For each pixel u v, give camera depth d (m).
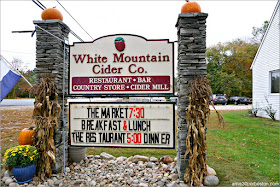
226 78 24.78
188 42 3.38
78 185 3.32
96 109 3.84
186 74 3.37
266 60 9.45
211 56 27.27
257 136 6.30
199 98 3.24
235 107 16.64
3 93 3.65
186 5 3.43
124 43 3.76
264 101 9.73
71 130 3.90
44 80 3.61
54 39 3.70
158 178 3.49
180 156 3.38
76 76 3.88
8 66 3.76
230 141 5.85
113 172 3.86
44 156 3.50
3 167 3.87
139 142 3.71
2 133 6.58
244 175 3.58
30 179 3.38
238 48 26.38
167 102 3.62
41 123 3.53
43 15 3.72
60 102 3.89
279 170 3.78
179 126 3.55
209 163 4.16
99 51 3.83
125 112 3.75
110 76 3.80
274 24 8.78
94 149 5.36
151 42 3.70
